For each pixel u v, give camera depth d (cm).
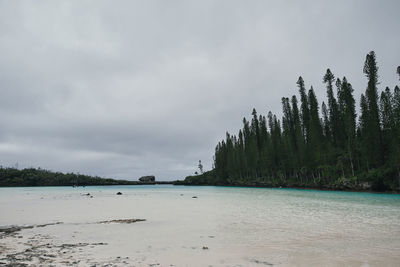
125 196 5228
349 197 4081
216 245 1181
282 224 1727
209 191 7244
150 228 1617
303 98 9675
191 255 1020
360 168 6372
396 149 5153
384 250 1090
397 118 5591
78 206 3103
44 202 3681
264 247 1141
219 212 2417
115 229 1591
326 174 6856
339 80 8431
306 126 9388
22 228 1634
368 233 1421
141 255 1017
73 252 1059
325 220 1877
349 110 7219
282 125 10425
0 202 3647
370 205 2867
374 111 6184
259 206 2919
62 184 15012
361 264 911
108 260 945
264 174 10438
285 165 9175
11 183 13425
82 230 1558
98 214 2345
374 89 6362
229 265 900
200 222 1841
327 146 7562
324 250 1091
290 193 5438
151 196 5147
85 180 16062
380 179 5219
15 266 862
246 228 1595
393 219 1900
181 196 5081
